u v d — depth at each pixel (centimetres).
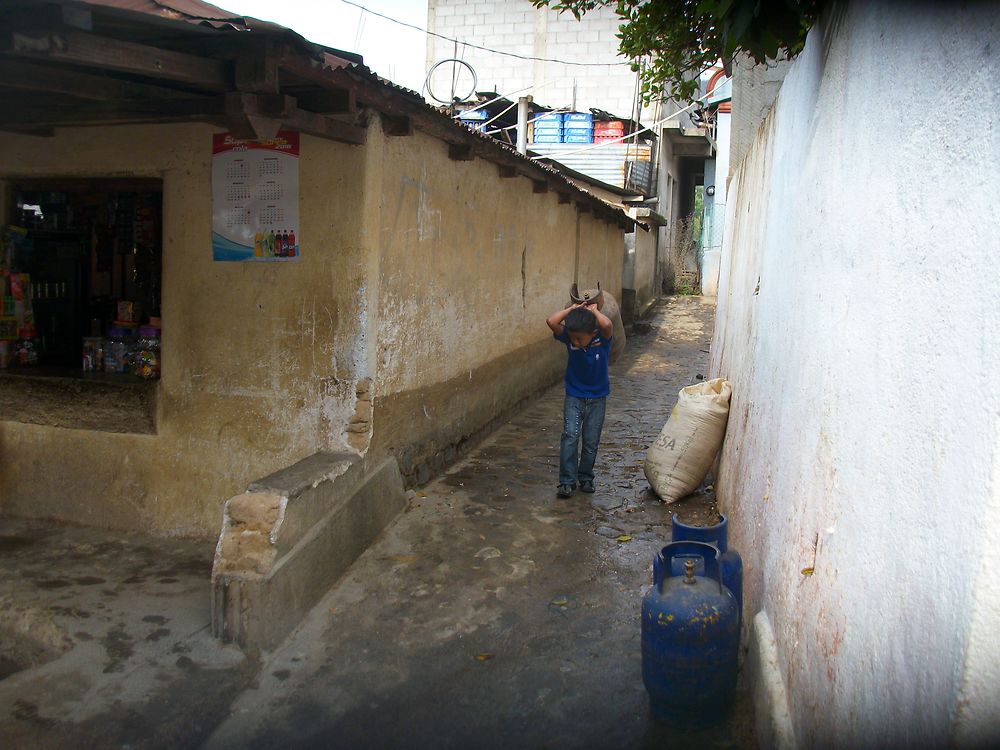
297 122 406
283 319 510
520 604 438
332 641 405
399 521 542
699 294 2103
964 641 149
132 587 460
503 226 776
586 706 350
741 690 345
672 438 594
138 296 583
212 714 350
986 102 158
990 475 147
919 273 190
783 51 606
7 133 552
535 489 616
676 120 2003
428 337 604
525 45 2061
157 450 539
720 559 356
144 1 511
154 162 525
